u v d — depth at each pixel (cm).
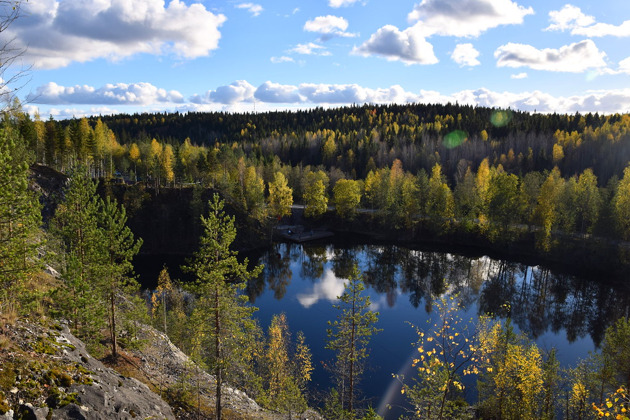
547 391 2728
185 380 2488
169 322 4188
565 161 12181
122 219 2462
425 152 14038
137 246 2509
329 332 2798
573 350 4275
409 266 7275
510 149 13250
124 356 2522
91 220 2422
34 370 1150
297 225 10450
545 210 7075
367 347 4175
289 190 10069
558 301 5609
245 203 9281
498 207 7700
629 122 14012
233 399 2609
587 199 7500
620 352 2528
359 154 14975
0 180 1182
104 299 2381
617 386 2459
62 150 8569
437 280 6488
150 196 8438
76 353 1470
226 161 11231
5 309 1364
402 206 9369
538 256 7394
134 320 2711
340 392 3403
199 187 8888
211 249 2053
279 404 2828
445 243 8806
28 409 1004
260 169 11688
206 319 2048
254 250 8481
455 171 13250
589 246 6769
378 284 6322
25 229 1284
